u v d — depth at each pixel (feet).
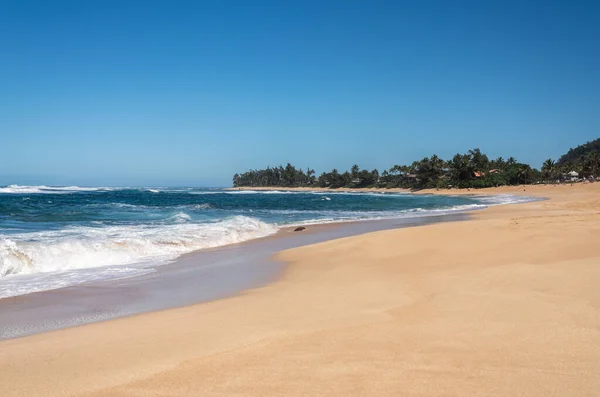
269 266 38.01
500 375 12.29
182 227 63.10
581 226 47.32
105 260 40.42
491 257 33.27
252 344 16.21
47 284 30.83
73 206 113.39
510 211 104.06
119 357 15.70
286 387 12.09
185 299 26.50
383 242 45.37
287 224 80.18
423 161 456.86
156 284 30.94
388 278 28.63
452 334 15.98
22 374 14.38
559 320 16.92
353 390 11.70
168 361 14.93
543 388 11.41
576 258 30.25
